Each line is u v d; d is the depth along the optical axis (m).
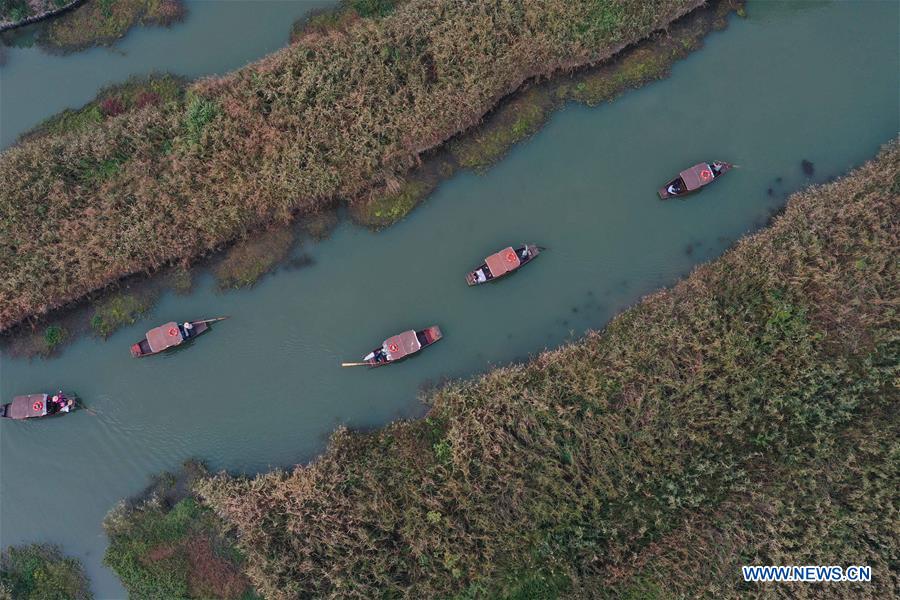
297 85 42.75
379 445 40.62
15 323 42.81
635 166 44.34
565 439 39.16
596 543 37.59
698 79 45.00
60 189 42.00
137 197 42.16
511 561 37.84
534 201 44.09
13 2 44.94
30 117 45.09
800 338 39.00
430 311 43.28
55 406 41.97
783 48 45.38
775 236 41.44
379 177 43.28
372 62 43.12
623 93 44.72
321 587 38.12
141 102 44.66
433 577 37.62
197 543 40.53
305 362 43.09
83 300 43.44
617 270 43.41
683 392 38.97
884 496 36.78
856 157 43.97
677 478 38.12
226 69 45.34
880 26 45.56
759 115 44.72
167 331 41.75
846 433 37.81
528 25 43.66
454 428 39.53
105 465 42.34
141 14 45.97
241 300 43.50
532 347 42.59
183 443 42.53
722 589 36.47
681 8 44.66
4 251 41.72
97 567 41.12
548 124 44.53
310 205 43.41
